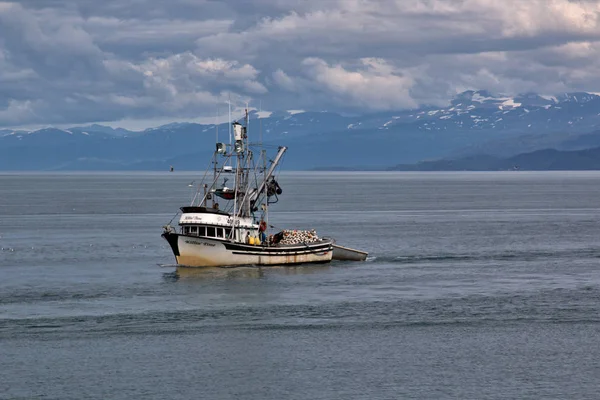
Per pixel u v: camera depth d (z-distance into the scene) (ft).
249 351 334.24
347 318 387.34
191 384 297.33
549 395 287.69
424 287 463.01
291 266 526.98
